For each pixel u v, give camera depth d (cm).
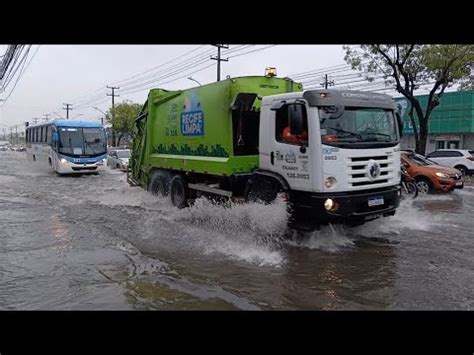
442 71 1928
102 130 2273
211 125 895
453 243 746
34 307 462
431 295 500
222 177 889
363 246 722
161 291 512
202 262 633
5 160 4291
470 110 3309
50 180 1983
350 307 466
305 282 546
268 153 762
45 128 2470
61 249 711
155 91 1194
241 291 514
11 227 895
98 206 1190
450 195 1402
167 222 943
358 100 710
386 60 2017
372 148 712
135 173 1402
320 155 666
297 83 915
